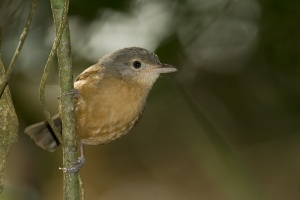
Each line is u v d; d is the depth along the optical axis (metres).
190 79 12.06
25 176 12.73
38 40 10.45
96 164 16.86
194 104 12.33
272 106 13.18
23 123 11.93
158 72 9.18
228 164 12.12
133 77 8.98
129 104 8.84
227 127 13.38
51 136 9.66
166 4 10.55
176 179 16.95
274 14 11.27
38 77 10.87
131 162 17.22
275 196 15.34
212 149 12.23
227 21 11.42
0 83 6.97
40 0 10.47
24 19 10.58
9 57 10.55
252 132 14.28
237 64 12.16
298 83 12.38
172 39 10.58
